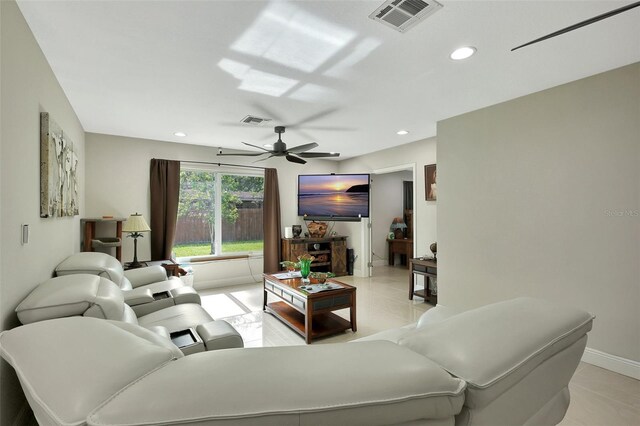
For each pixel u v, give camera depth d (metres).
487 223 3.24
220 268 5.33
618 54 2.19
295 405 0.71
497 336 1.03
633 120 2.33
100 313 1.54
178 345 1.72
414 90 2.81
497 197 3.16
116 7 1.64
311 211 6.01
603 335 2.48
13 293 1.46
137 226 4.03
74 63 2.25
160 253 4.70
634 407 2.01
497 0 1.61
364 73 2.47
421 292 4.55
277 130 3.96
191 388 0.71
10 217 1.43
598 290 2.50
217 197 5.42
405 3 1.64
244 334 3.25
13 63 1.50
